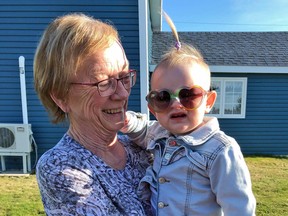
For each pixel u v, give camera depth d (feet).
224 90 32.89
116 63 4.42
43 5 21.03
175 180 4.94
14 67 21.79
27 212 14.87
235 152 4.79
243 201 4.58
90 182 4.10
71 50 4.12
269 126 33.14
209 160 4.79
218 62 33.50
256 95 33.04
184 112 5.05
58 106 4.50
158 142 5.37
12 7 21.09
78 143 4.43
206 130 5.06
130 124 5.26
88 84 4.22
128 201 4.37
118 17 20.66
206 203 4.81
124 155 5.02
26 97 22.04
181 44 5.87
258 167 26.13
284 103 32.96
